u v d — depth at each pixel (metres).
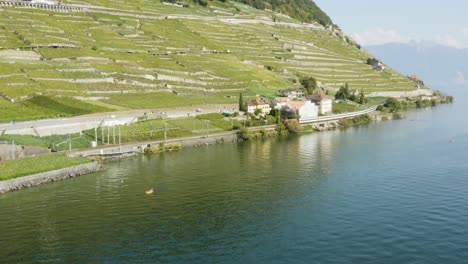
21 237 97.00
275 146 190.50
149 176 141.75
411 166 151.25
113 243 94.00
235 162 159.50
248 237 96.19
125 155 169.00
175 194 124.00
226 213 109.81
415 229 97.94
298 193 123.81
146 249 91.25
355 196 120.31
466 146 184.75
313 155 171.00
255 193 124.38
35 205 115.50
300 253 88.44
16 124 170.12
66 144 166.75
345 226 100.56
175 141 186.50
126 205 115.50
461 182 131.00
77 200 119.25
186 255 88.62
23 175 131.62
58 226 102.50
